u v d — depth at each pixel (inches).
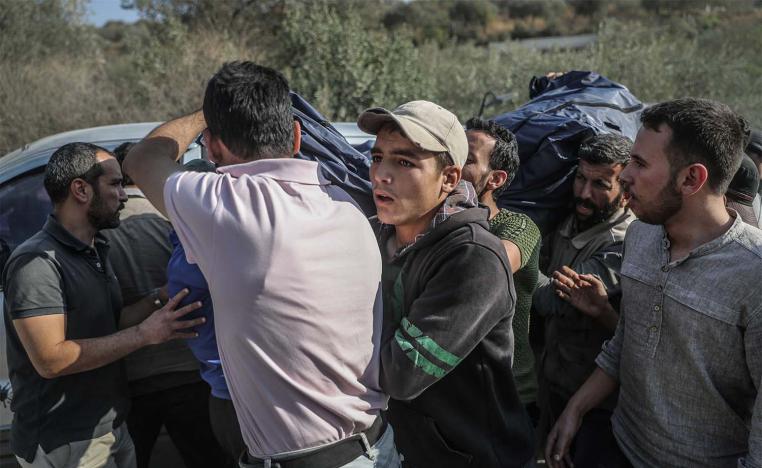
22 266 79.5
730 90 421.4
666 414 74.8
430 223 68.4
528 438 76.5
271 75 64.4
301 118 98.0
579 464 90.1
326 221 61.1
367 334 63.6
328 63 325.4
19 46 444.5
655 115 70.0
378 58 331.3
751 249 67.3
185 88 343.3
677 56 441.4
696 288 69.9
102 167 85.0
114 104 352.8
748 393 70.4
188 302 71.9
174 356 100.0
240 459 67.7
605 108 123.6
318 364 60.1
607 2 1396.4
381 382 65.6
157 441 118.7
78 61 479.2
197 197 60.6
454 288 63.4
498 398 72.5
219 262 58.8
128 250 98.7
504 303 65.2
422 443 72.1
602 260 96.6
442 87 406.0
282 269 57.9
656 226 77.2
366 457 65.1
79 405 84.4
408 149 64.4
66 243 83.4
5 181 115.8
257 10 471.8
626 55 408.8
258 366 59.3
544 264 112.0
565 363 97.0
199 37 382.9
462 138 66.6
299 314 58.6
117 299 91.9
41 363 78.7
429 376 62.8
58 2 499.2
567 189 108.7
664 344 73.7
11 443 87.7
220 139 63.8
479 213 68.2
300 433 60.9
